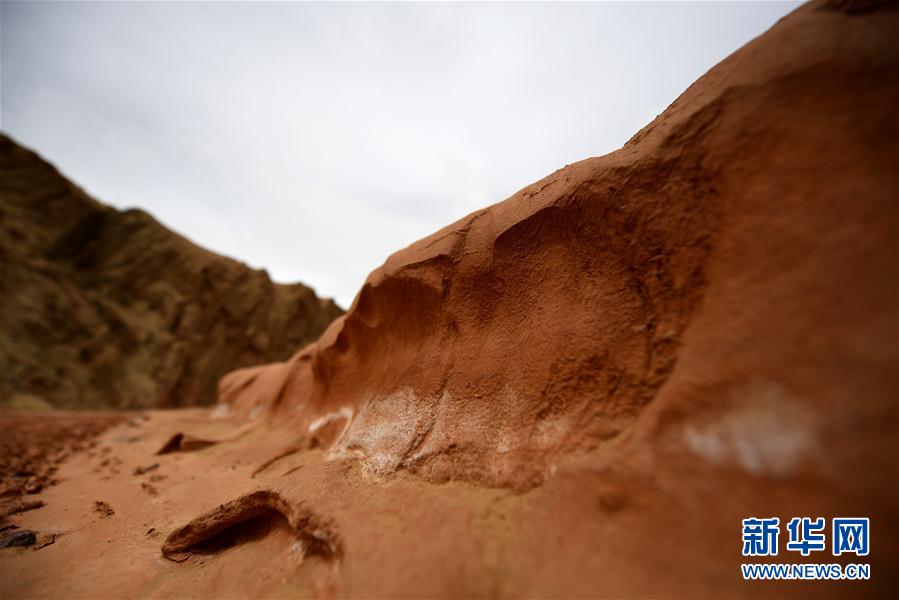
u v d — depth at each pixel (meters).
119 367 29.64
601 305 3.26
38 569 3.42
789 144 2.32
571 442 2.93
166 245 40.09
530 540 2.45
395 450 4.11
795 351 2.02
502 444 3.37
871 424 1.72
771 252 2.26
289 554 3.18
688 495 2.10
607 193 3.27
